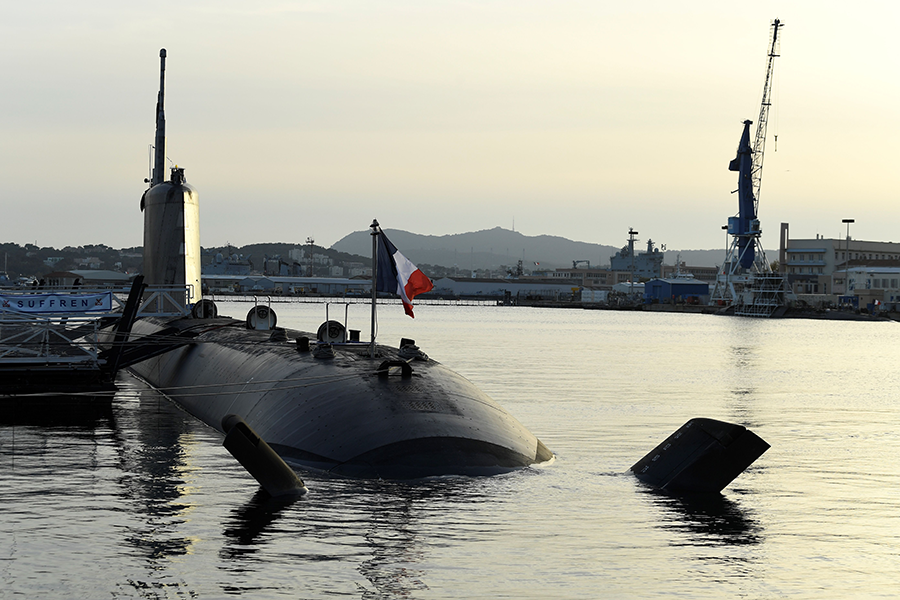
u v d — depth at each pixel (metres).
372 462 21.05
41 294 33.81
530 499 19.84
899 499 20.94
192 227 43.81
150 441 26.78
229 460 23.98
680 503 20.11
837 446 28.52
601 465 24.06
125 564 15.43
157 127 47.09
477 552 16.28
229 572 15.07
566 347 81.50
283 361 27.94
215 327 39.06
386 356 26.98
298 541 16.70
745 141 182.38
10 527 17.47
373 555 16.00
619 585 14.83
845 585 15.03
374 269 25.72
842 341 99.56
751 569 15.75
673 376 54.25
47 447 25.75
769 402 41.03
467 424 22.45
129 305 33.56
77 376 33.34
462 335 99.50
